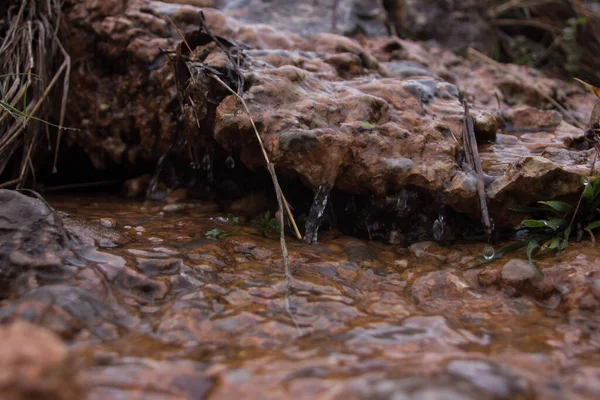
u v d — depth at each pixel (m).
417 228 1.21
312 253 1.15
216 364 0.93
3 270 1.04
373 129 1.20
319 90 1.27
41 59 1.33
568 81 1.94
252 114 1.20
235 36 1.46
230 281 1.08
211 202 1.37
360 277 1.11
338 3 1.75
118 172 1.50
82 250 1.09
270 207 1.32
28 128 1.31
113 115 1.43
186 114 1.27
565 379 0.90
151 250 1.12
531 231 1.16
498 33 2.06
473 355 0.93
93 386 0.89
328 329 1.00
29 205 1.09
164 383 0.90
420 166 1.18
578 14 2.12
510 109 1.44
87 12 1.43
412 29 1.85
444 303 1.06
